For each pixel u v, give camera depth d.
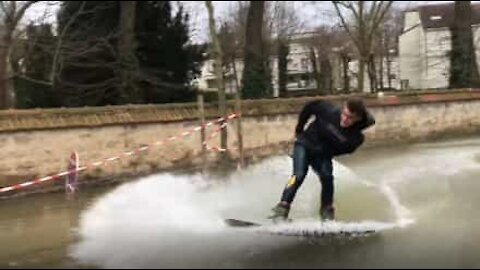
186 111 17.77
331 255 7.57
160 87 27.53
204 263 7.30
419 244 8.12
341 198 11.19
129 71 26.05
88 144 15.65
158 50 28.12
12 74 22.38
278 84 38.94
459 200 11.20
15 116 14.54
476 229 8.98
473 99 25.55
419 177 13.87
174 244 8.23
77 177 15.07
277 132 20.09
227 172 15.45
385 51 49.91
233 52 42.12
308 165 9.45
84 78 26.38
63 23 25.36
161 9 28.20
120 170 16.27
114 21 27.17
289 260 7.36
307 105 9.45
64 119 15.23
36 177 14.61
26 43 23.83
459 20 29.83
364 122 9.12
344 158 18.17
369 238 8.45
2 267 7.54
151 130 16.91
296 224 9.17
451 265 7.16
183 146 17.61
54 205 12.24
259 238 8.45
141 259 7.56
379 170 15.13
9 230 9.90
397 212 10.14
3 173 14.14
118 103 26.08
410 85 47.94
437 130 24.47
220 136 18.31
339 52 42.31
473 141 22.28
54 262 7.66
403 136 23.36
